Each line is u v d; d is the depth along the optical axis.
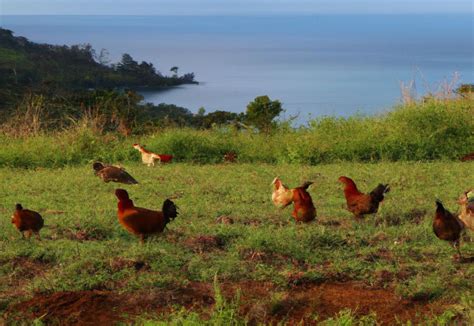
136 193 12.38
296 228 9.37
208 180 13.50
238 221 10.08
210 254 8.27
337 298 7.24
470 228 8.22
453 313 6.78
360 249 8.48
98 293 7.19
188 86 107.56
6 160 16.11
